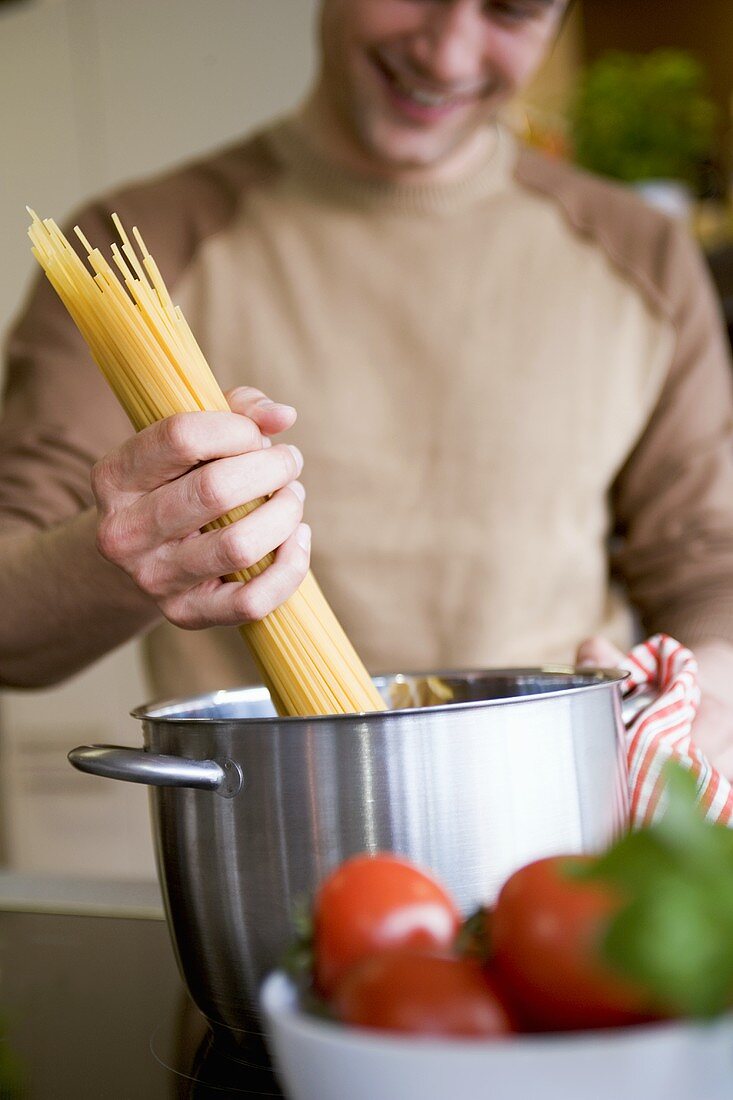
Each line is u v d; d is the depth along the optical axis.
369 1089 0.33
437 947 0.39
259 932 0.53
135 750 0.55
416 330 1.31
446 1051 0.32
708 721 0.81
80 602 0.85
